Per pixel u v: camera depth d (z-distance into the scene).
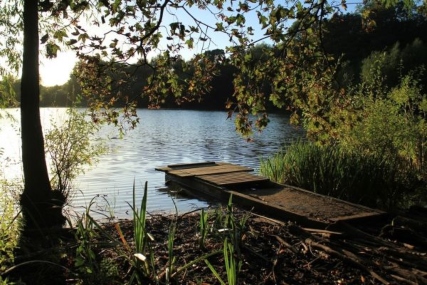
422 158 11.42
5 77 8.30
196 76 6.21
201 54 6.04
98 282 4.25
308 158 9.74
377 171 8.84
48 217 7.21
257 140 25.91
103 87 5.75
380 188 8.80
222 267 4.90
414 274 4.66
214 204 9.02
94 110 6.00
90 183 11.96
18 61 8.31
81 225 5.03
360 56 45.00
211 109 74.81
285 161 10.56
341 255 5.18
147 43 5.52
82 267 4.29
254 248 5.55
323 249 5.43
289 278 4.68
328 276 4.75
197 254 5.30
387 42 52.72
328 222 6.55
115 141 24.33
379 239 5.94
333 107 5.89
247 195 8.67
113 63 5.43
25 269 4.66
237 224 6.06
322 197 8.31
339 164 9.03
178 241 5.91
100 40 5.16
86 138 8.89
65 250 4.96
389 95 11.84
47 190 7.36
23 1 7.70
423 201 9.58
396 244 5.85
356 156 9.37
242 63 5.54
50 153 8.61
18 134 8.48
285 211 7.25
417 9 7.38
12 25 8.22
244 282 4.56
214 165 13.01
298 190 8.98
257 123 5.50
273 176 10.76
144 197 4.72
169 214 7.91
